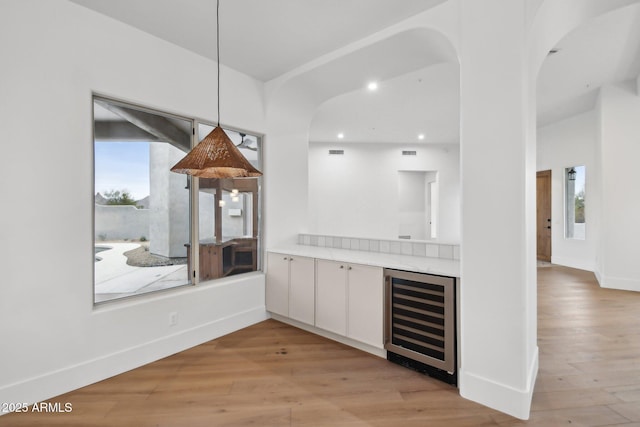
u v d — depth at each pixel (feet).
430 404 6.54
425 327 7.62
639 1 6.25
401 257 9.49
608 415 6.09
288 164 12.66
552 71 13.91
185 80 9.33
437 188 27.02
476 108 6.54
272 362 8.45
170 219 9.29
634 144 15.40
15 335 6.35
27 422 5.99
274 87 11.44
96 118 7.86
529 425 5.82
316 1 7.15
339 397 6.82
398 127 21.62
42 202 6.70
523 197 5.98
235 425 5.92
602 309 12.59
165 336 8.80
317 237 12.41
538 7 6.07
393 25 8.10
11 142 6.30
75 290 7.16
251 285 11.30
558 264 21.88
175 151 9.41
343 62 9.62
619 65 13.50
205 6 7.31
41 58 6.64
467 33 6.65
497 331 6.30
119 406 6.51
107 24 7.66
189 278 9.72
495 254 6.32
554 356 8.55
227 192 10.86
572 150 20.65
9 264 6.29
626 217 15.60
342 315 9.36
